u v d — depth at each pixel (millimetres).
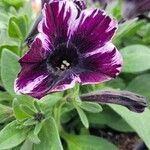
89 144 200
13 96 177
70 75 158
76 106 174
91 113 213
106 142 200
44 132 172
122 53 216
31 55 146
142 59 212
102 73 157
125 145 228
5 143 167
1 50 194
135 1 209
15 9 232
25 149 178
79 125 221
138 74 235
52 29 151
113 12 222
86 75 158
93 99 169
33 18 207
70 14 151
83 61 160
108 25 153
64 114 209
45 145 169
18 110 169
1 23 206
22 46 191
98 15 152
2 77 178
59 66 159
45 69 154
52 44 153
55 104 181
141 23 229
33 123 171
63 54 158
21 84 150
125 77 234
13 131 171
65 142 213
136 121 187
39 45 147
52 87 152
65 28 154
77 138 204
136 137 233
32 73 151
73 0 164
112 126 212
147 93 219
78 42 158
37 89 151
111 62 156
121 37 224
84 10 152
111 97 165
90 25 154
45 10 146
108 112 214
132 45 220
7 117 179
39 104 172
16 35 190
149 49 218
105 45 156
